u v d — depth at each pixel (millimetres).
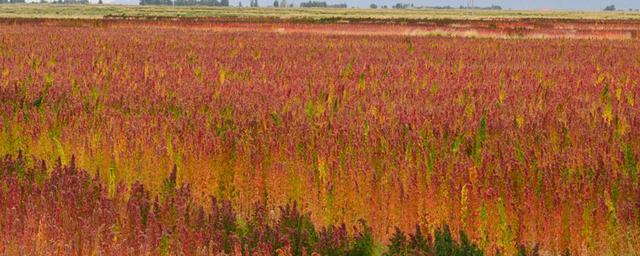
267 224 5648
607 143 7984
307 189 6574
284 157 7574
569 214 5848
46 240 4996
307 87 12992
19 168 7133
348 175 6621
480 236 5746
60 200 5832
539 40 34125
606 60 21016
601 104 11133
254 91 12305
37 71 15195
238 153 7395
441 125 8891
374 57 21703
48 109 9984
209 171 7145
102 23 51219
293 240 5270
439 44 29438
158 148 7578
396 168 7145
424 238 5422
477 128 8812
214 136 8367
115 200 6113
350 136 8258
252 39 32062
